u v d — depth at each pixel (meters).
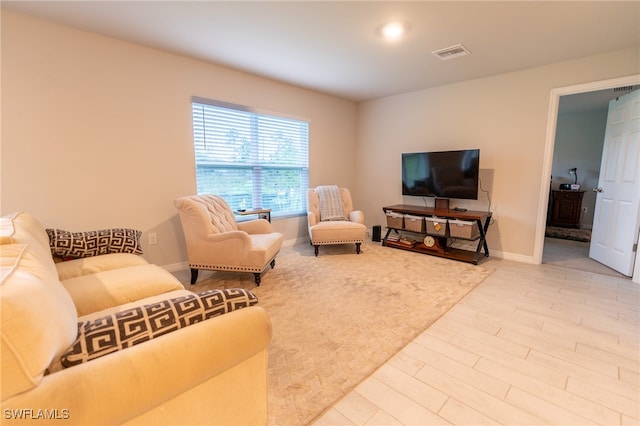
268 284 2.77
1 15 2.13
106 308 1.40
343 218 4.17
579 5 2.02
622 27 2.33
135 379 0.73
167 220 3.04
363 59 3.03
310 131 4.31
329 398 1.38
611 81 2.83
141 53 2.74
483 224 3.62
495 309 2.28
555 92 3.13
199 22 2.31
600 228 3.47
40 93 2.32
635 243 2.91
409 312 2.23
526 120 3.35
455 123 3.89
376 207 4.91
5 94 2.19
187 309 0.93
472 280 2.88
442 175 3.84
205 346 0.86
